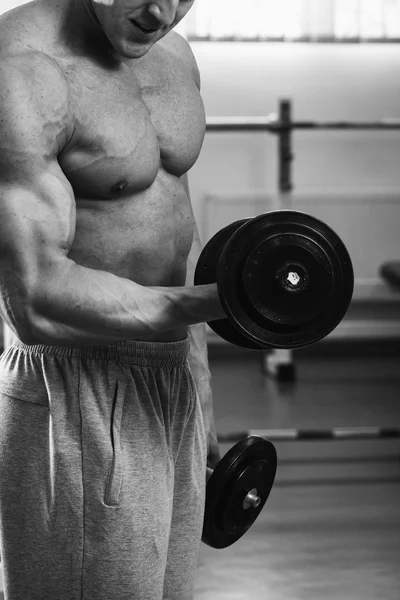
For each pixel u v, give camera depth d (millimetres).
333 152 6594
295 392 5754
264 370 6316
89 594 1625
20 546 1645
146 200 1666
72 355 1636
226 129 5113
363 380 6066
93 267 1649
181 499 1758
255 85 6508
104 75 1594
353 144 6598
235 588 3105
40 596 1650
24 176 1454
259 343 1468
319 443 4805
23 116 1446
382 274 6438
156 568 1659
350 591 3082
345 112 6578
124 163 1588
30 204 1451
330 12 6414
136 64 1697
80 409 1616
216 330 1619
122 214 1643
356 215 6629
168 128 1696
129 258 1668
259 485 1912
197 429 1783
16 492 1643
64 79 1520
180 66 1782
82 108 1542
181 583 1799
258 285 1452
